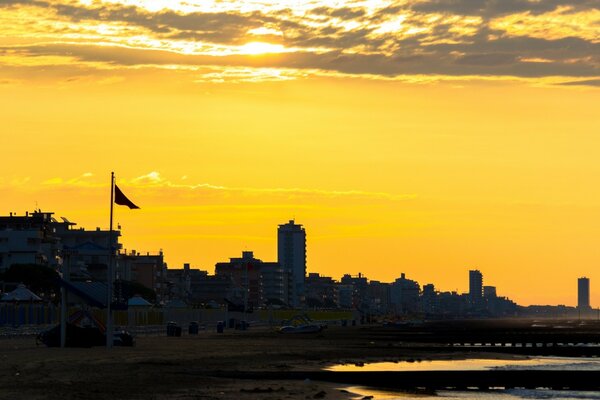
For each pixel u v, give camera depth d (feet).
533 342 569.23
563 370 289.53
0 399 179.22
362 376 255.09
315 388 214.90
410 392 215.51
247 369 277.23
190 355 341.00
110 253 353.51
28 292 570.87
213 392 200.54
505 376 258.98
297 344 476.95
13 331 505.66
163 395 193.06
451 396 208.74
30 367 258.16
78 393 192.13
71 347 361.30
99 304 356.79
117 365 275.18
